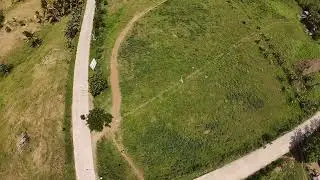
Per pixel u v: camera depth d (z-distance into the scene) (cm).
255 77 8106
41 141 7262
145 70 7775
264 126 7525
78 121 7188
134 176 6656
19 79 8506
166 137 7062
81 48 8244
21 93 8150
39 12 10069
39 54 8800
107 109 7250
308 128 7619
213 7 9044
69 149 6894
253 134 7362
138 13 8812
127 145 6919
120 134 7000
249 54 8394
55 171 6831
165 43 8238
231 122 7438
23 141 7356
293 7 9581
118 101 7350
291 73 8344
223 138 7212
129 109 7262
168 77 7725
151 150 6912
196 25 8644
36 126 7488
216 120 7400
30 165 7119
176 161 6856
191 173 6694
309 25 9331
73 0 9562
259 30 8844
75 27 8662
